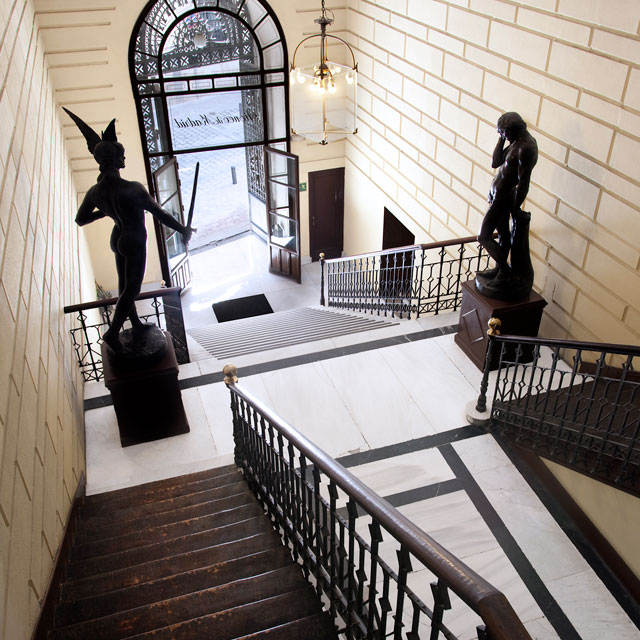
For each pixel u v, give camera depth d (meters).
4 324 3.25
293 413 5.42
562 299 5.85
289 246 11.11
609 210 5.09
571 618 3.67
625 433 4.34
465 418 5.24
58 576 3.25
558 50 5.36
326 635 2.54
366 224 10.77
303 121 7.69
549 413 4.73
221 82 9.98
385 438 5.08
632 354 3.76
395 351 6.19
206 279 11.38
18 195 4.41
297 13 9.74
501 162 5.18
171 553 3.46
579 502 4.45
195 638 2.63
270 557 3.21
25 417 3.29
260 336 7.45
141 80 9.43
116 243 4.42
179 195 10.62
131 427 5.17
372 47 9.17
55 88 9.02
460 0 6.68
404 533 1.73
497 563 3.99
